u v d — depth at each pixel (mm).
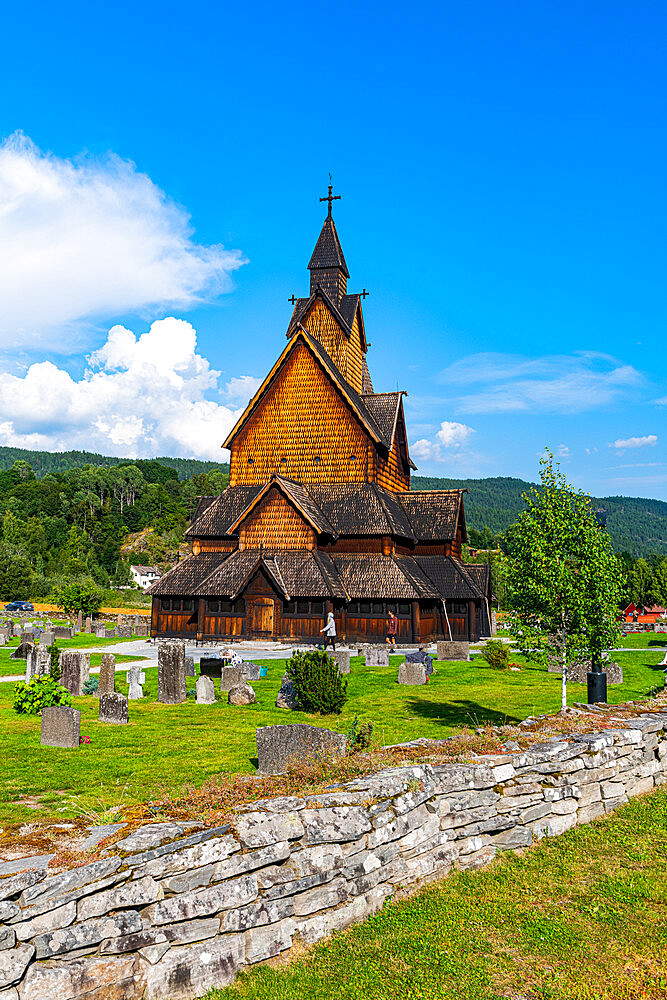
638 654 43312
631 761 13359
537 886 9500
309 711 23062
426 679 30328
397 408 60656
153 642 49656
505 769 10945
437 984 7293
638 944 8141
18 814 12258
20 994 5852
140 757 16734
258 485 56469
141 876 6855
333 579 47781
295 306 64750
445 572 53000
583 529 18000
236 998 6891
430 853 9664
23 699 22891
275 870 7836
